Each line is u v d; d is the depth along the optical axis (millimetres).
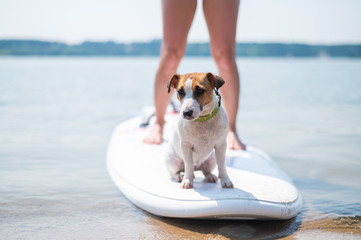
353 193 1728
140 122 2498
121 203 1614
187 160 1455
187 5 1929
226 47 1927
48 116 3553
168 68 1998
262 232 1345
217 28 1917
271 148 2518
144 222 1431
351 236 1316
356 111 3934
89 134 2895
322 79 7539
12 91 5164
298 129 3104
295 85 6332
